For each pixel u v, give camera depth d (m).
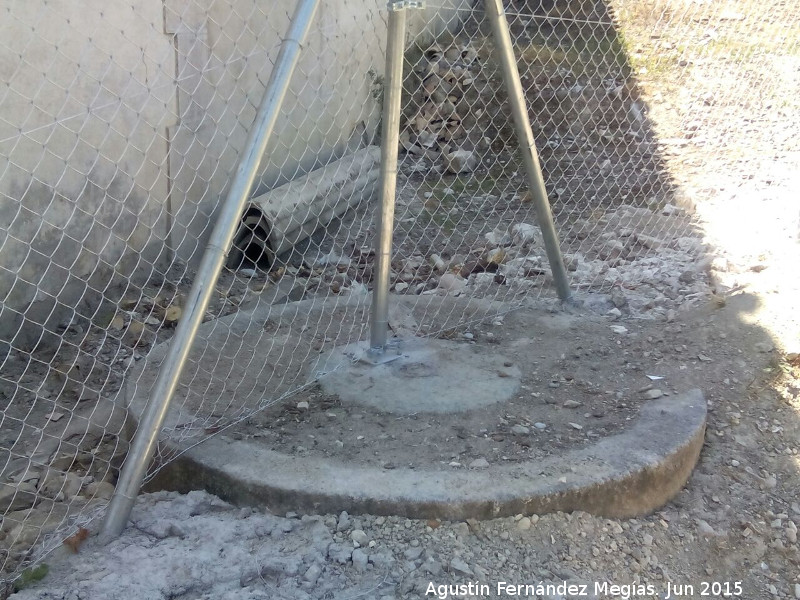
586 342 3.86
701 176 6.93
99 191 4.46
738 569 2.88
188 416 3.07
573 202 6.83
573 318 4.14
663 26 9.58
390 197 3.27
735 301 4.27
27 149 3.95
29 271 4.12
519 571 2.53
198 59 4.98
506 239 6.03
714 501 3.07
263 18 5.48
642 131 8.12
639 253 5.34
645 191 6.83
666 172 7.13
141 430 2.58
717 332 3.98
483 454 2.88
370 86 7.28
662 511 2.94
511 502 2.64
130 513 2.63
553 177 7.47
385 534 2.57
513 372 3.50
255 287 5.27
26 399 3.78
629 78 8.91
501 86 8.73
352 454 2.85
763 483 3.21
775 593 2.84
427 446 2.91
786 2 9.20
